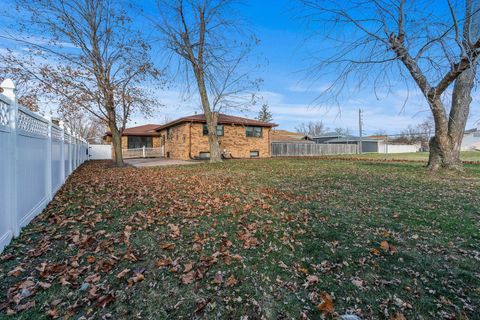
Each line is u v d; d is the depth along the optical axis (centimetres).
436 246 284
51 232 316
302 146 2736
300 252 272
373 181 700
